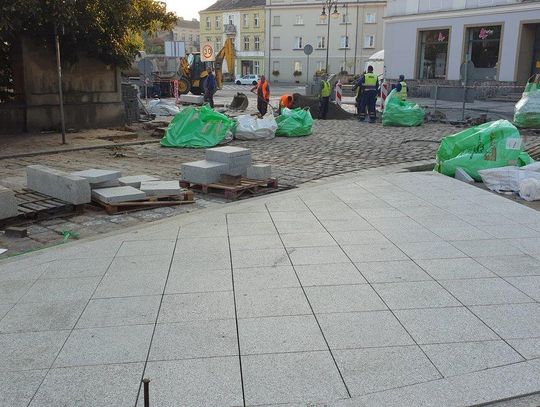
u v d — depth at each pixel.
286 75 76.12
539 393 3.21
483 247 5.79
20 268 5.26
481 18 30.59
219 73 34.34
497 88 29.80
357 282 4.85
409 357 3.60
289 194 8.28
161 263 5.35
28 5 13.23
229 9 80.31
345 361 3.55
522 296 4.54
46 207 7.01
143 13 17.91
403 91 20.69
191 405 3.10
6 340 3.86
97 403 3.12
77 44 16.19
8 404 3.12
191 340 3.83
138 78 33.97
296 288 4.71
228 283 4.83
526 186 8.09
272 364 3.52
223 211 7.32
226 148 9.13
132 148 13.78
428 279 4.91
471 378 3.35
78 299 4.52
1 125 15.41
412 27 34.38
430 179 9.29
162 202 7.70
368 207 7.50
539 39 29.14
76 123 16.92
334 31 71.88
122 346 3.75
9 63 16.31
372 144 14.47
